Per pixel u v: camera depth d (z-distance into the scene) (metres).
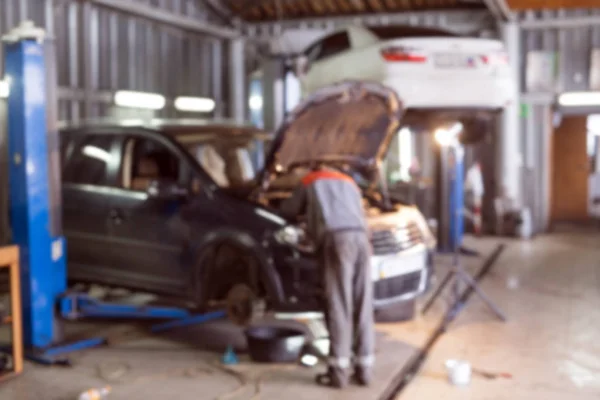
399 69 8.07
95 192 6.46
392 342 5.93
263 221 5.48
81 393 4.67
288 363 5.34
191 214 5.83
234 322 5.67
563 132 16.12
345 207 4.79
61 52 10.02
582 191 16.12
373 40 8.53
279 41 11.20
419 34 8.63
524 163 13.73
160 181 5.86
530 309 7.16
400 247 5.78
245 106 14.42
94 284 6.53
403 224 5.91
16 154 5.39
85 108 10.45
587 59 13.25
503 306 7.28
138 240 6.15
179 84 12.92
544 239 12.89
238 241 5.53
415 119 8.47
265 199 6.16
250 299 5.57
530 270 9.50
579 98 13.21
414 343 5.90
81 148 6.73
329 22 14.15
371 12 13.89
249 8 13.84
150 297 6.80
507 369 5.23
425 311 6.93
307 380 4.96
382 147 5.73
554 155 16.23
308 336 6.02
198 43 13.45
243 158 6.68
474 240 12.68
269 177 5.63
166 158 6.50
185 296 5.91
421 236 6.07
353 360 5.11
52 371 5.17
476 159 13.66
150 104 11.70
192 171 5.96
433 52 8.12
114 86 11.15
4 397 4.63
